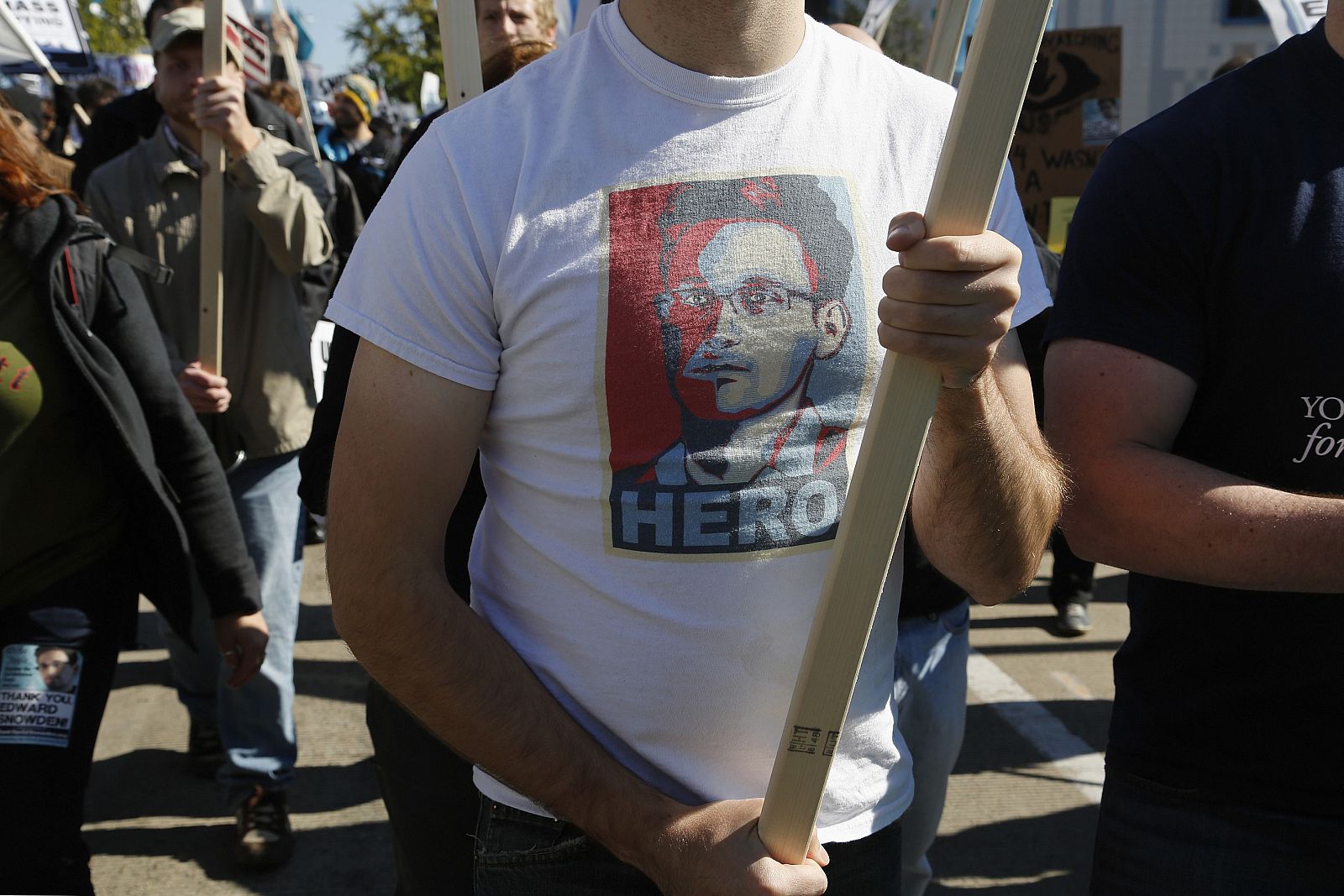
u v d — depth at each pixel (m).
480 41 2.74
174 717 4.05
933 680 2.15
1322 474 1.46
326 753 3.81
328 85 15.77
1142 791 1.57
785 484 1.17
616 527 1.17
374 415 1.17
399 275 1.16
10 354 1.90
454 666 1.17
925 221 0.98
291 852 3.17
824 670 1.08
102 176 3.21
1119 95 5.95
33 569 1.97
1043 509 1.26
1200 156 1.48
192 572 2.39
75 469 2.00
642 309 1.13
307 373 3.23
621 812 1.19
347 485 1.18
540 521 1.21
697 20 1.14
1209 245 1.47
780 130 1.17
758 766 1.22
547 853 1.26
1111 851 1.61
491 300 1.16
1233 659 1.49
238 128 3.01
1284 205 1.44
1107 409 1.49
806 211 1.16
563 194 1.15
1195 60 9.21
